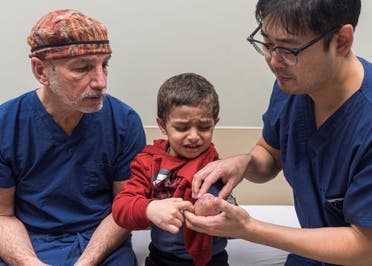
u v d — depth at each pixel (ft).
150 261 3.91
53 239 4.00
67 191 3.96
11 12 4.86
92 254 3.72
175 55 5.13
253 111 5.39
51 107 3.73
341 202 3.26
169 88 3.51
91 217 4.12
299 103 3.50
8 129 3.76
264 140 4.18
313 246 2.98
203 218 2.99
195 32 5.06
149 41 5.06
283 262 4.40
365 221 2.86
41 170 3.90
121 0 4.91
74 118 3.79
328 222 3.47
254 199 5.66
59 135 3.81
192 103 3.35
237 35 5.08
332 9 2.49
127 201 3.45
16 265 3.61
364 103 3.00
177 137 3.47
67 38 3.26
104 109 3.98
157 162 3.68
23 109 3.78
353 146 3.01
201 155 3.63
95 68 3.40
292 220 5.05
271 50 2.75
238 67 5.21
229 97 5.32
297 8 2.47
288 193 5.65
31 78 5.11
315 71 2.72
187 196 3.46
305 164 3.52
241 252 4.55
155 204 3.24
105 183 4.16
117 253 3.95
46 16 3.44
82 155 3.92
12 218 4.01
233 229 2.97
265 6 2.62
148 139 5.27
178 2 4.95
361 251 2.94
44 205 3.97
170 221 3.07
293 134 3.55
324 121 3.24
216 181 3.48
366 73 3.10
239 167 3.64
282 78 2.87
